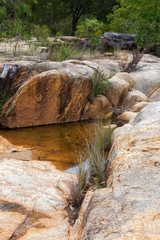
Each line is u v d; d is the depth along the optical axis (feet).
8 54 26.37
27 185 9.78
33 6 82.33
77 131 18.45
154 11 48.21
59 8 81.92
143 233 4.84
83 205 8.20
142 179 7.02
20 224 7.35
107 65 32.48
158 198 5.95
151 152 8.73
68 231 7.01
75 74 20.99
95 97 23.36
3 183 9.74
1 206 8.34
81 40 44.21
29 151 14.23
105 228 5.08
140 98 25.30
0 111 19.51
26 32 29.01
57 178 10.69
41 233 6.87
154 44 49.01
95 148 12.88
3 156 13.17
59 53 29.22
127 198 6.09
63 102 20.43
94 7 79.05
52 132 18.15
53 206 8.62
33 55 27.32
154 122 11.12
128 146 9.65
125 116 22.15
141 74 30.60
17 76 20.62
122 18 67.15
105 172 10.73
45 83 19.10
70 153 14.20
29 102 18.98
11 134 17.43
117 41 47.11
